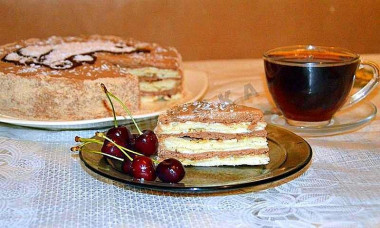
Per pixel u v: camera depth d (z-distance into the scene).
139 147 0.57
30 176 0.56
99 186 0.54
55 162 0.60
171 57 0.94
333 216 0.48
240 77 0.93
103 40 1.04
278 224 0.47
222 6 1.25
